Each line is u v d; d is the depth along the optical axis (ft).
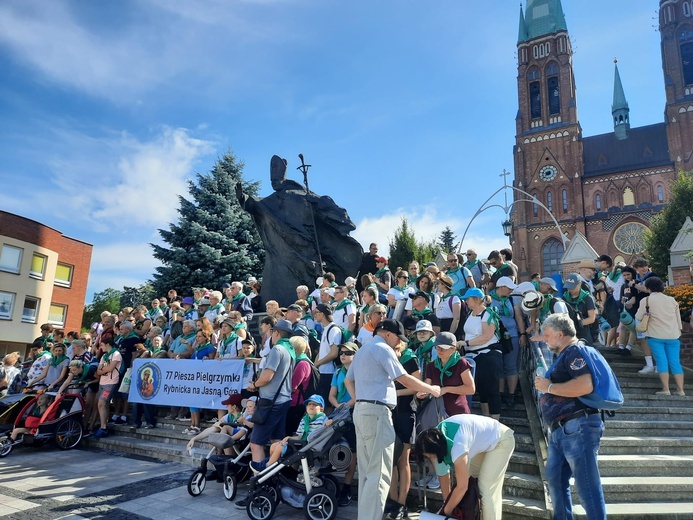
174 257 76.28
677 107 210.18
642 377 25.04
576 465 12.76
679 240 61.46
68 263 118.83
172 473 23.36
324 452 16.56
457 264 28.40
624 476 17.52
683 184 123.54
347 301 26.23
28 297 101.86
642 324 23.22
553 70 236.63
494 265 28.04
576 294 24.94
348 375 16.02
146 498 19.38
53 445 30.53
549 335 13.75
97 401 32.40
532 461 18.01
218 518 17.08
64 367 32.48
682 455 18.76
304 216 39.81
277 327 20.31
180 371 29.14
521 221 223.92
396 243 140.15
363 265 40.78
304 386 19.92
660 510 15.03
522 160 231.09
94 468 24.50
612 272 33.81
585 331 24.16
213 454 20.45
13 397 30.55
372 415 14.55
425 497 16.57
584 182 220.23
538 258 218.38
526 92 238.89
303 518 16.99
